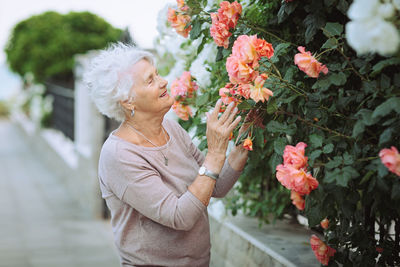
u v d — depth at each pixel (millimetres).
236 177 2062
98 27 9047
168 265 1896
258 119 1781
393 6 1150
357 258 1788
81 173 6309
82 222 5598
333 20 1758
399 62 1336
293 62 1819
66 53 8883
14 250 4547
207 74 2250
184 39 2502
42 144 9656
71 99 7609
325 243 1788
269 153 1953
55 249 4617
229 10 1738
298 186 1449
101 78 1848
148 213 1775
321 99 1632
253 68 1555
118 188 1802
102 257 4430
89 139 6027
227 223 2605
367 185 1536
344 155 1461
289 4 1708
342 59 1683
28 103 12664
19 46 9023
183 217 1729
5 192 7004
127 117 1926
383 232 1884
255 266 2266
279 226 2553
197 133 2127
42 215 5844
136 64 1829
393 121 1363
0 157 10039
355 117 1544
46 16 9055
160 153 1885
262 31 1918
